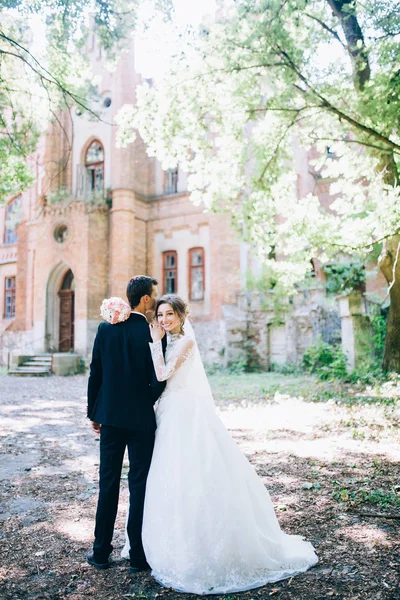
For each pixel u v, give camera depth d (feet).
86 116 73.10
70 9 26.04
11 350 79.30
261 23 27.25
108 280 67.82
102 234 68.03
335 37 30.68
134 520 9.91
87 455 20.30
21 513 13.46
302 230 33.94
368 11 26.20
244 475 10.41
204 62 31.48
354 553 10.30
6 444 22.45
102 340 10.46
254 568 9.35
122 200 67.46
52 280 70.38
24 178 44.96
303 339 54.24
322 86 29.40
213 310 63.31
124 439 10.24
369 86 27.35
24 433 25.09
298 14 27.12
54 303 71.05
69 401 37.40
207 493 9.43
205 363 61.26
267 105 32.12
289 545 10.47
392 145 28.48
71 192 73.56
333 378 38.99
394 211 27.14
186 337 10.73
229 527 9.28
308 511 12.90
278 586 9.02
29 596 8.96
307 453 18.90
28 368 62.34
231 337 58.59
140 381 10.22
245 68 30.14
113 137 70.59
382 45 26.30
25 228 81.20
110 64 31.71
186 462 9.73
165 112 33.22
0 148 34.99
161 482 9.77
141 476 10.03
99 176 72.43
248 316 59.52
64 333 70.79
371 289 54.65
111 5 27.63
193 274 67.82
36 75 31.40
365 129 28.45
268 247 37.86
